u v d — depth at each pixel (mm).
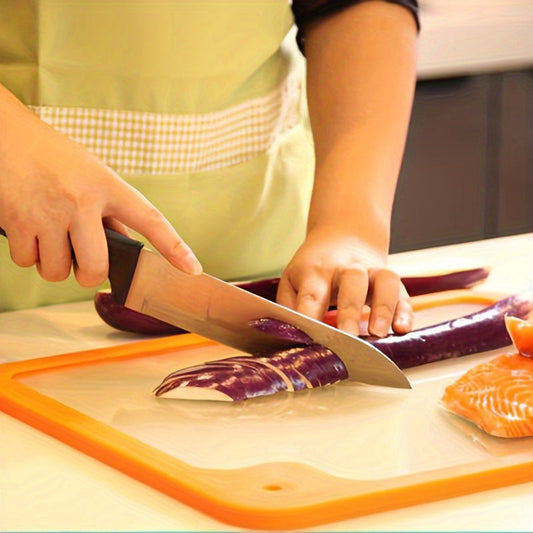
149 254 1448
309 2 1984
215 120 1957
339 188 1852
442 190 3822
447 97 3688
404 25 1993
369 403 1406
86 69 1842
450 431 1310
